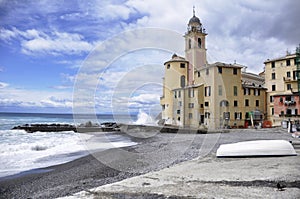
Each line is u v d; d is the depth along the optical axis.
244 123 29.83
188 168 7.34
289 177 5.74
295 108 30.80
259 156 8.80
